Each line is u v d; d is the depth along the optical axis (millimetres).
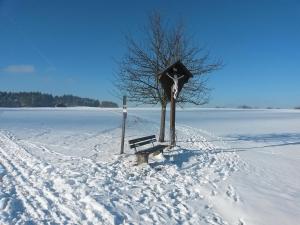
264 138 25078
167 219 7340
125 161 12750
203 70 18906
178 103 19453
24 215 7090
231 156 15805
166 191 9258
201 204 8438
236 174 11898
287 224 7297
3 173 10508
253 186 10305
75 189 8906
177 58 18359
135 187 9523
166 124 36375
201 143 20266
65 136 20984
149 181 10195
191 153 15227
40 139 19359
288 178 11930
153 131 26828
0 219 6777
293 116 62969
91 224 6797
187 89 18984
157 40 18391
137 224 6965
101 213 7375
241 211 7949
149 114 59531
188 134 25844
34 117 44562
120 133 23797
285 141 23312
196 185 9992
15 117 44219
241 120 48594
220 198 8859
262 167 13656
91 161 12625
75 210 7465
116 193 8836
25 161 12539
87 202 7977
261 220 7465
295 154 17812
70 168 11328
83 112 64750
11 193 8477
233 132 29562
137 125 32312
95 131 24578
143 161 12039
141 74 18547
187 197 8906
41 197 8234
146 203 8273
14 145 16766
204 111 88438
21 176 10195
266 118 55000
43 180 9719
